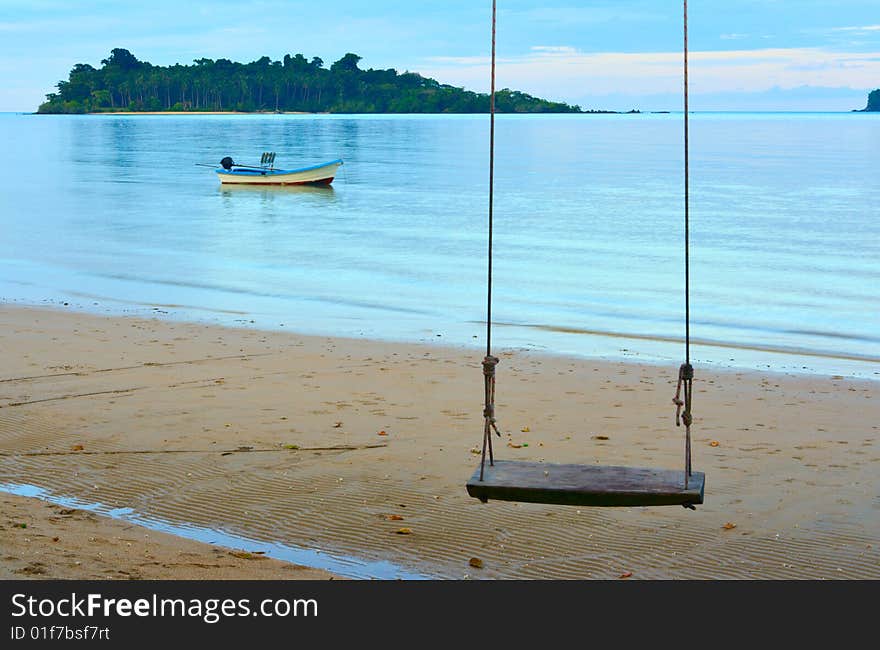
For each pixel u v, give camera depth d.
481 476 7.98
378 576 8.82
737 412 13.98
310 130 179.38
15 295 25.09
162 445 12.45
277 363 17.09
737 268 29.98
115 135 156.75
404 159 92.31
